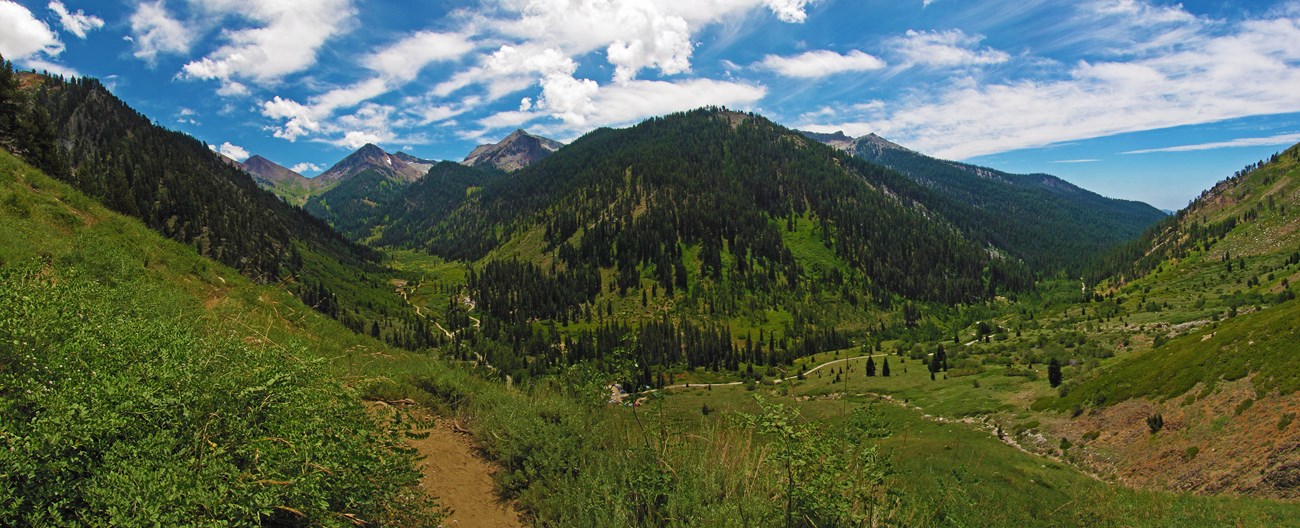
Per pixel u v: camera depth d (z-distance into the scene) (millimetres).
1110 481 42562
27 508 3492
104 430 3941
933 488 8109
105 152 163125
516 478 8297
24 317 4590
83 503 3691
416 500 5910
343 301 149375
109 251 13031
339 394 6312
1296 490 31234
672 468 7344
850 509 6129
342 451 4820
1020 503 21016
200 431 4402
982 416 65875
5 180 16062
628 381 9695
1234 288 155000
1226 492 34500
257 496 3951
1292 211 197875
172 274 16031
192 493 3668
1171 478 39281
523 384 13836
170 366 4773
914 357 134125
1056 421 55844
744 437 7824
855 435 6242
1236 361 45875
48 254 11781
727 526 6043
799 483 5965
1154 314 137875
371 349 16422
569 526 6945
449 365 14828
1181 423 43562
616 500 6883
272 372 5277
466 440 9516
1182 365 52094
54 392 4047
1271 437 35531
